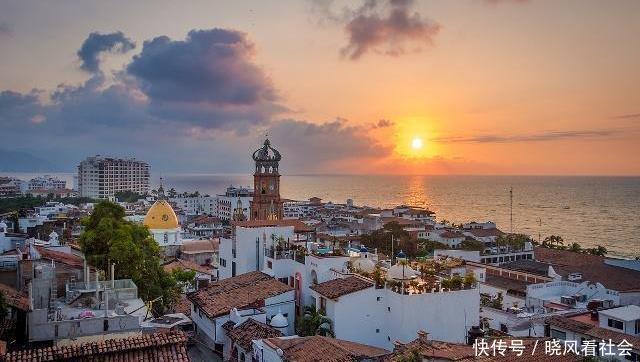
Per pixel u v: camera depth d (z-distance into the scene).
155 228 126.81
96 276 51.28
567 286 79.81
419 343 42.41
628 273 98.50
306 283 62.44
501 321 62.31
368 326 53.03
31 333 37.66
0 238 98.25
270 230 75.94
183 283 84.75
